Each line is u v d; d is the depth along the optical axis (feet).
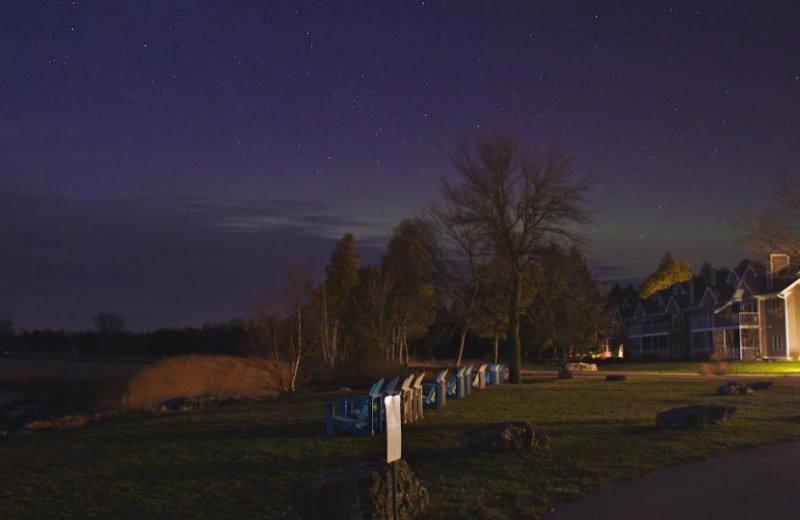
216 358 142.41
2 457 54.03
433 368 150.51
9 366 203.92
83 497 39.11
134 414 86.12
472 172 131.03
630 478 38.88
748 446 48.11
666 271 353.31
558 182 129.59
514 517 31.94
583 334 201.57
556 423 61.16
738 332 239.71
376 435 57.11
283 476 42.14
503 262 135.54
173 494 38.83
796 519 30.99
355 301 162.91
